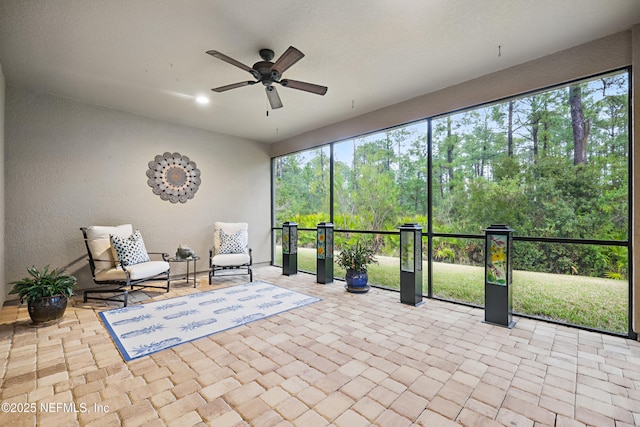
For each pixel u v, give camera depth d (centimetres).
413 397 168
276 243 639
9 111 346
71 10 218
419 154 459
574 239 272
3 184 328
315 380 186
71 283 305
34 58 288
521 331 265
